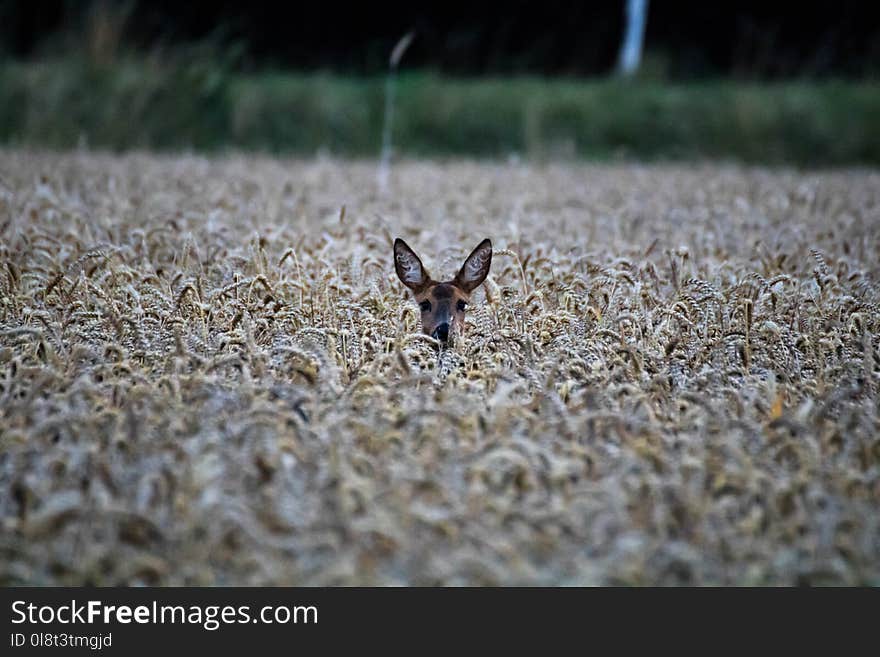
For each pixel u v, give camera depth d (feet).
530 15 508.12
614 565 81.20
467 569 80.02
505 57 497.05
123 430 96.84
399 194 243.19
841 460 96.58
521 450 92.48
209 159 321.52
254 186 239.09
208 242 174.50
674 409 107.34
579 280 138.92
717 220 208.74
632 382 113.50
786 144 403.34
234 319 122.52
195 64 390.01
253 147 386.52
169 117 377.71
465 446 94.53
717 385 112.88
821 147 402.31
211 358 112.57
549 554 82.74
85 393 101.45
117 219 187.32
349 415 99.60
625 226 203.62
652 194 255.50
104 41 381.60
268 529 82.89
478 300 149.28
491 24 504.43
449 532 81.61
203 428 97.19
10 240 169.89
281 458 91.61
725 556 83.61
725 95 423.23
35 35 447.42
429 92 419.13
